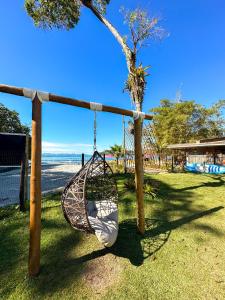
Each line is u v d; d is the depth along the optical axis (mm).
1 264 2629
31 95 2352
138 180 3502
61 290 2203
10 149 4578
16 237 3334
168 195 5980
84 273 2482
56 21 8727
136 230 3666
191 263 2697
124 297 2109
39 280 2352
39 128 2406
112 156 12688
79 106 2783
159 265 2650
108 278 2396
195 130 20516
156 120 19859
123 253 2926
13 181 8852
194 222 4051
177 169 13336
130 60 6555
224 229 3740
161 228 3771
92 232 2787
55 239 3281
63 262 2697
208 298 2105
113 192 4012
